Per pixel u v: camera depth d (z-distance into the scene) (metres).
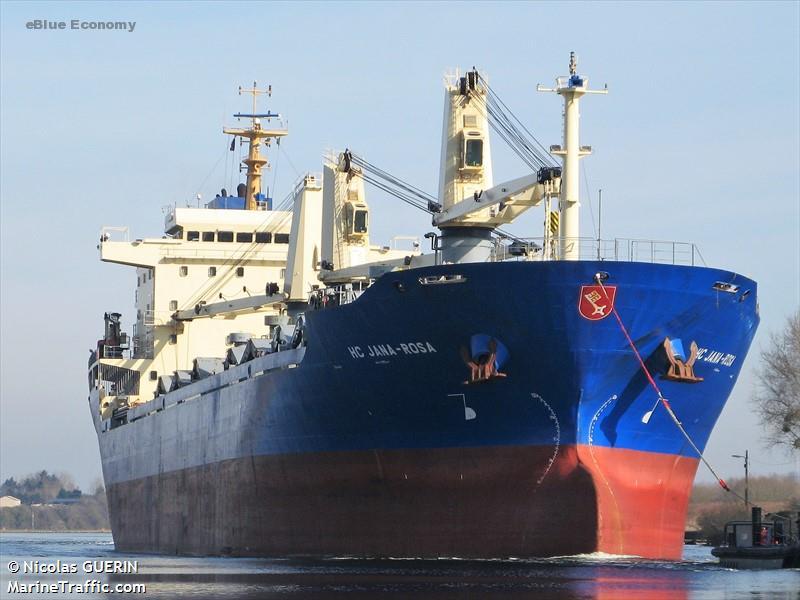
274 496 77.75
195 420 91.56
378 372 67.75
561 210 68.56
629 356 64.62
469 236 75.31
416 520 68.38
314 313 71.12
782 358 100.06
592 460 65.25
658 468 68.50
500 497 66.06
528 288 62.62
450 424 66.44
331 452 72.31
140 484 105.62
